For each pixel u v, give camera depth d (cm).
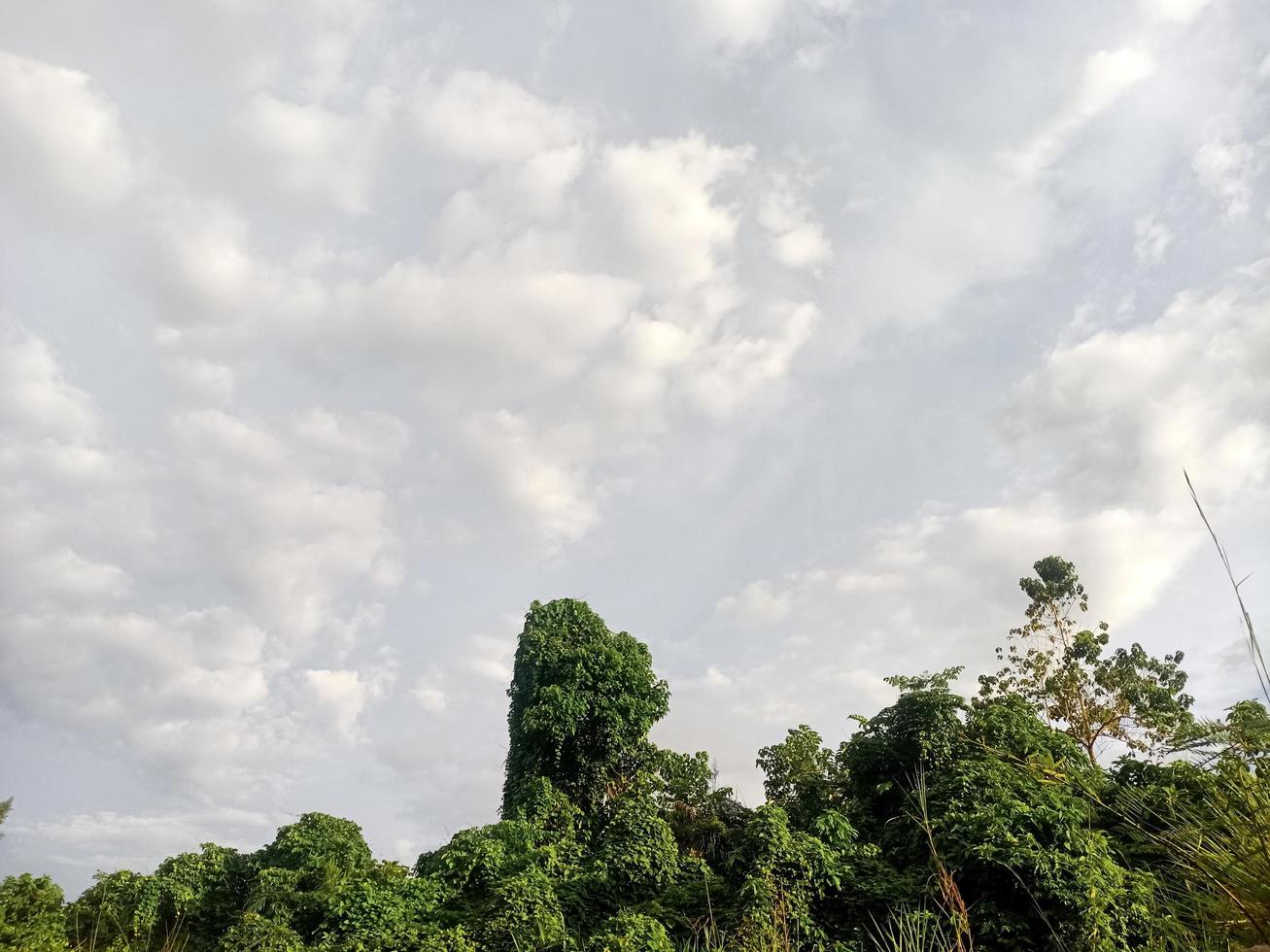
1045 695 3284
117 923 2164
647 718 2756
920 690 2194
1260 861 391
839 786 2342
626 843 2089
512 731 2795
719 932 1608
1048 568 3509
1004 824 1527
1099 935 1333
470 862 2098
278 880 2252
